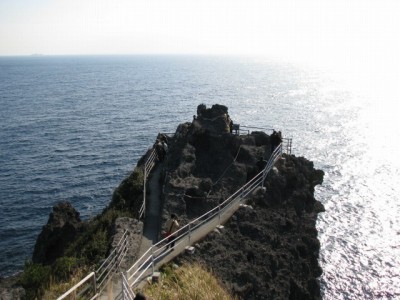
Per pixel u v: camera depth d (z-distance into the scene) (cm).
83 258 2350
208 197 3052
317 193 7006
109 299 1759
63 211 4278
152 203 3098
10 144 9588
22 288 2039
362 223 5962
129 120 12588
